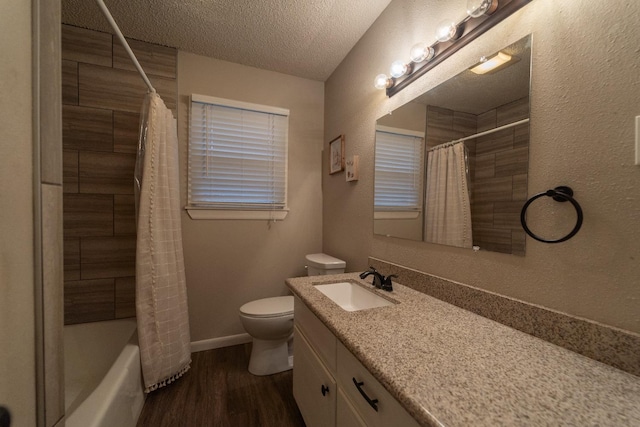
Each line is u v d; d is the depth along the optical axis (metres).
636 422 0.45
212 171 2.12
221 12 1.60
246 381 1.70
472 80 1.01
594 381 0.57
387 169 1.52
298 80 2.36
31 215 0.42
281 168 2.33
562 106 0.73
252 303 1.87
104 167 1.81
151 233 1.54
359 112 1.83
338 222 2.12
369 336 0.77
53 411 0.47
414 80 1.31
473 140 1.00
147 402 1.50
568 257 0.72
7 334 0.37
